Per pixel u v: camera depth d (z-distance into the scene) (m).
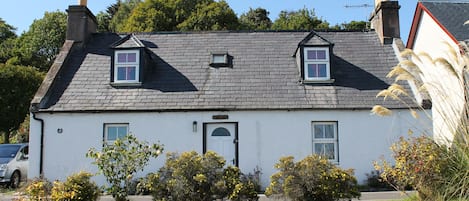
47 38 44.94
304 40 15.34
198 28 36.47
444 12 18.98
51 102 14.12
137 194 12.52
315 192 7.67
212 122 13.99
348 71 15.38
